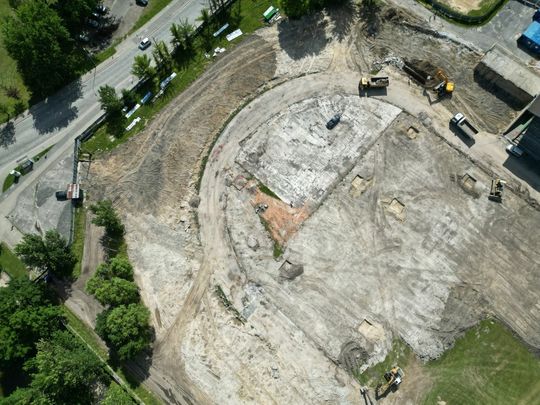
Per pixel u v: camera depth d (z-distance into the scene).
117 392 55.88
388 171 62.25
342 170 63.00
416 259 58.44
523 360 54.19
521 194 59.72
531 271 56.72
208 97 69.00
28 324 56.78
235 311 59.28
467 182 60.88
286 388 55.22
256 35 70.88
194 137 67.38
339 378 55.22
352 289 58.22
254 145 65.88
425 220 59.75
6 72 75.31
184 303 60.34
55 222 66.75
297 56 69.00
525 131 59.06
